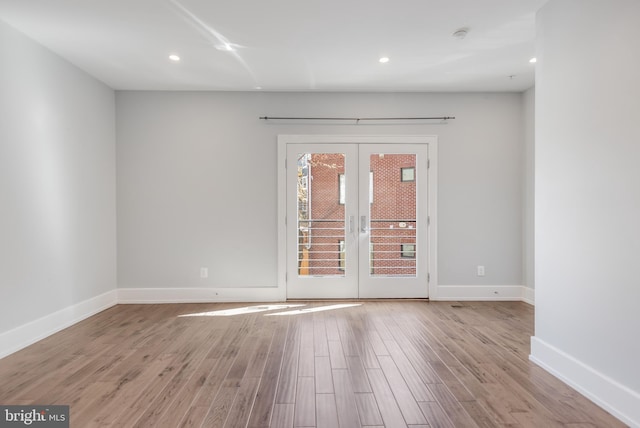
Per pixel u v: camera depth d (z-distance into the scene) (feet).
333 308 13.23
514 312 12.72
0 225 8.91
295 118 14.25
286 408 6.48
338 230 14.38
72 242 11.52
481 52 10.78
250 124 14.23
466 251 14.30
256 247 14.24
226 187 14.17
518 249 14.26
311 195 14.35
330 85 13.58
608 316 6.45
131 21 8.95
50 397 6.86
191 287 14.16
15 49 9.36
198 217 14.15
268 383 7.43
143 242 14.06
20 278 9.48
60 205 11.00
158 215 14.07
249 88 13.84
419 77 12.82
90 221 12.45
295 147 14.29
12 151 9.28
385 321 11.68
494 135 14.24
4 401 6.72
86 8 8.33
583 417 6.22
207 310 13.00
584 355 7.01
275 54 10.88
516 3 8.18
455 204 14.29
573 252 7.30
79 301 11.84
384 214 14.42
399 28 9.36
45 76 10.41
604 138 6.55
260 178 14.24
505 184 14.25
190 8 8.35
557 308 7.77
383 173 14.34
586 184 6.97
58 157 10.93
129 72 12.26
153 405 6.57
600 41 6.63
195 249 14.15
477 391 7.11
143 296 14.05
